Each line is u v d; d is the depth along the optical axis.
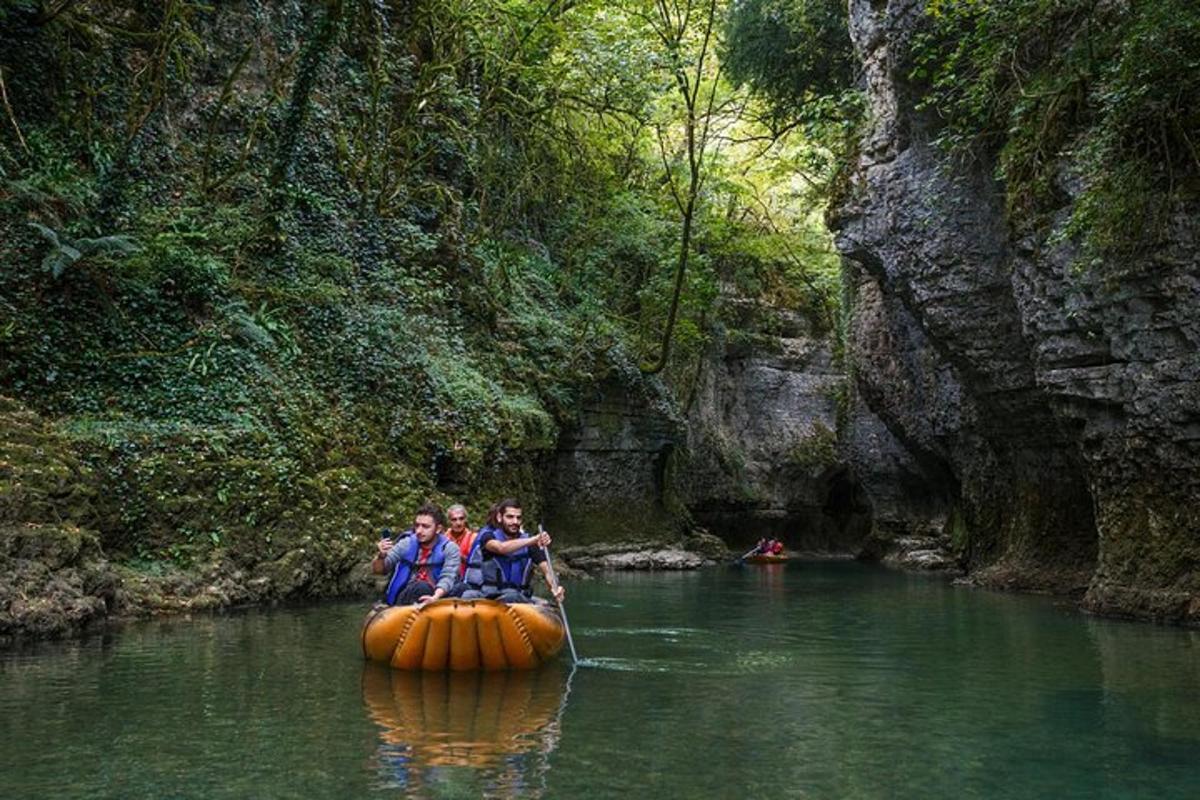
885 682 7.02
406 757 4.72
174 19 14.37
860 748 5.06
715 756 4.86
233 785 4.24
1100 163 10.35
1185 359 9.95
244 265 14.50
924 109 14.66
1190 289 9.80
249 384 12.81
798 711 5.98
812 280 34.44
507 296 20.88
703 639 9.43
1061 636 9.48
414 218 18.92
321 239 16.20
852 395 27.42
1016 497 16.89
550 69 21.22
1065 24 11.80
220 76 16.11
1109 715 5.90
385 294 16.88
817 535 35.31
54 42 13.58
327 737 5.10
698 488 30.67
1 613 8.09
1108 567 11.38
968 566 20.00
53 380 11.21
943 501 24.97
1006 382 14.53
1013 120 12.56
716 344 31.45
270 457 12.24
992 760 4.84
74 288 11.93
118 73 14.45
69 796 4.09
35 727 5.26
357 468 13.88
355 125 18.05
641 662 7.88
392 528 13.61
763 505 32.84
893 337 21.28
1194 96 9.62
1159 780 4.50
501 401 17.73
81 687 6.33
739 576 19.81
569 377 21.50
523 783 4.33
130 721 5.41
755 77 22.03
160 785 4.24
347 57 18.36
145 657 7.47
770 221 32.09
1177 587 10.39
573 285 24.02
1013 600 13.66
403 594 7.75
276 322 13.40
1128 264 10.32
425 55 20.20
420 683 6.66
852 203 16.56
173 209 14.14
